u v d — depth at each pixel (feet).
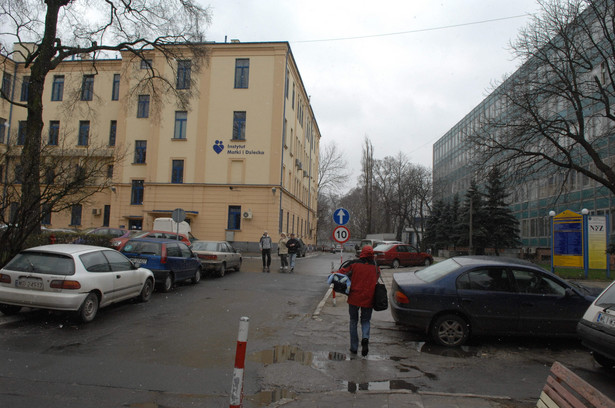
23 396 13.79
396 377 17.38
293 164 119.24
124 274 28.53
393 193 175.52
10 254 30.76
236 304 32.89
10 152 32.50
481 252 114.83
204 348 20.43
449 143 190.08
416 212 168.86
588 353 22.00
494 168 65.92
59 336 21.76
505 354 21.47
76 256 24.84
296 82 120.47
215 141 100.01
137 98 100.48
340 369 18.11
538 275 23.08
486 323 22.36
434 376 17.69
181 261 40.45
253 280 49.42
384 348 21.95
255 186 97.91
